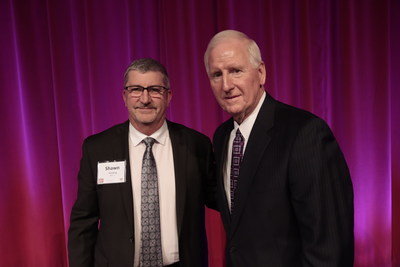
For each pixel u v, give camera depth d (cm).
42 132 221
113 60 216
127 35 216
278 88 222
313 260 90
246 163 103
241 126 112
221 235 234
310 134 93
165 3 213
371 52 222
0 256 222
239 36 102
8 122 218
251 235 103
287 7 217
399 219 242
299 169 92
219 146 127
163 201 131
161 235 129
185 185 131
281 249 98
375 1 220
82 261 129
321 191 89
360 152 227
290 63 221
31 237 226
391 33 231
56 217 228
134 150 134
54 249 229
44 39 218
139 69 124
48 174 225
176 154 133
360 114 224
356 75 222
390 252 236
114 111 219
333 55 230
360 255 235
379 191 230
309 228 91
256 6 219
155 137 134
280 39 219
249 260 103
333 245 88
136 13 216
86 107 221
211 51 103
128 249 124
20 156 221
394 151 240
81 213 132
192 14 214
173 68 217
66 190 222
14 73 217
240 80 101
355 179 229
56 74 215
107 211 127
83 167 134
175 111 219
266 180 99
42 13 217
